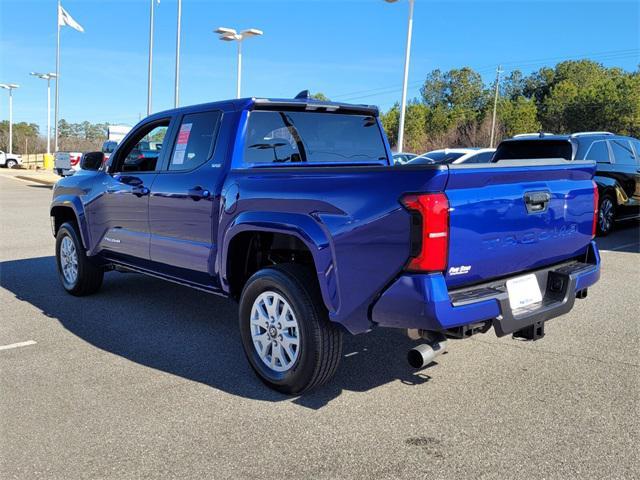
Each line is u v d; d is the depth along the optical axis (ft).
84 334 17.08
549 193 12.27
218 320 18.54
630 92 213.25
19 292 22.13
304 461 10.03
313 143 16.14
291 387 12.54
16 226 41.52
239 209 13.56
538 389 13.05
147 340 16.55
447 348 15.81
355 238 10.93
